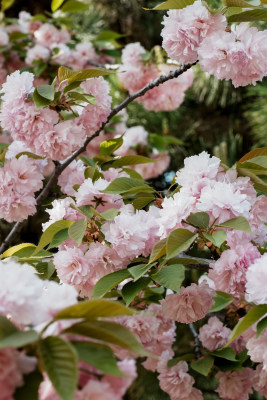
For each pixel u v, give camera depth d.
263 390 1.10
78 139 1.12
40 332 0.77
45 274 1.09
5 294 0.77
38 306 0.78
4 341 0.74
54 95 1.09
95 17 2.34
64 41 1.88
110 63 1.96
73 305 0.76
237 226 0.94
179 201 0.97
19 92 1.09
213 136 2.25
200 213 0.97
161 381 1.14
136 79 1.55
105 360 0.75
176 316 1.04
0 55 1.76
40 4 2.33
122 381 0.76
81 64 1.80
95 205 1.07
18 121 1.09
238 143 2.13
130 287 1.00
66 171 1.25
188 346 1.61
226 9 1.07
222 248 1.01
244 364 1.15
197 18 1.05
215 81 2.16
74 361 0.73
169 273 0.99
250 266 0.92
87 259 1.03
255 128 2.00
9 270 0.78
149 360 1.17
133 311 0.77
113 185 1.07
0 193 1.11
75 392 0.74
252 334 0.96
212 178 1.00
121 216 1.02
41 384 0.78
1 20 1.93
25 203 1.12
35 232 1.72
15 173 1.11
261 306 0.88
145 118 2.17
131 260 1.03
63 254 1.03
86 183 1.07
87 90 1.15
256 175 1.02
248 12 1.04
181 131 2.26
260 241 1.07
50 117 1.09
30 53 1.72
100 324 0.78
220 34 1.05
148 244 1.03
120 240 1.01
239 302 1.12
